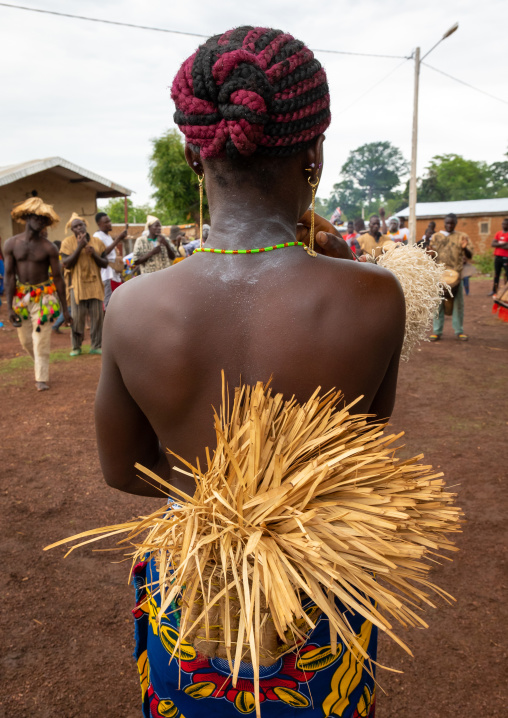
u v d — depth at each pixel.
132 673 2.32
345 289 0.94
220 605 0.88
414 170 16.41
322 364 0.92
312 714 1.00
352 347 0.93
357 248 10.37
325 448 0.92
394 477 0.95
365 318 0.94
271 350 0.92
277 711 1.00
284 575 0.81
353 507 0.89
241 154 0.92
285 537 0.85
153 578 1.08
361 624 1.06
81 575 2.93
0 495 3.74
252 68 0.87
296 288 0.93
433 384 6.18
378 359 0.96
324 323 0.92
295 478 0.86
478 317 10.73
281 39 0.93
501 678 2.25
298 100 0.91
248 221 0.98
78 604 2.71
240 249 0.97
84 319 7.77
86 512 3.55
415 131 16.34
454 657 2.36
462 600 2.68
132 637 2.51
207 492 0.88
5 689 2.22
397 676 2.28
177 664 1.01
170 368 0.93
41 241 5.92
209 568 0.88
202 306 0.93
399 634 2.50
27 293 5.95
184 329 0.93
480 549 3.06
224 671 0.98
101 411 1.05
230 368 0.93
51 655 2.40
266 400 0.90
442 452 4.32
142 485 1.16
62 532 3.32
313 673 0.99
